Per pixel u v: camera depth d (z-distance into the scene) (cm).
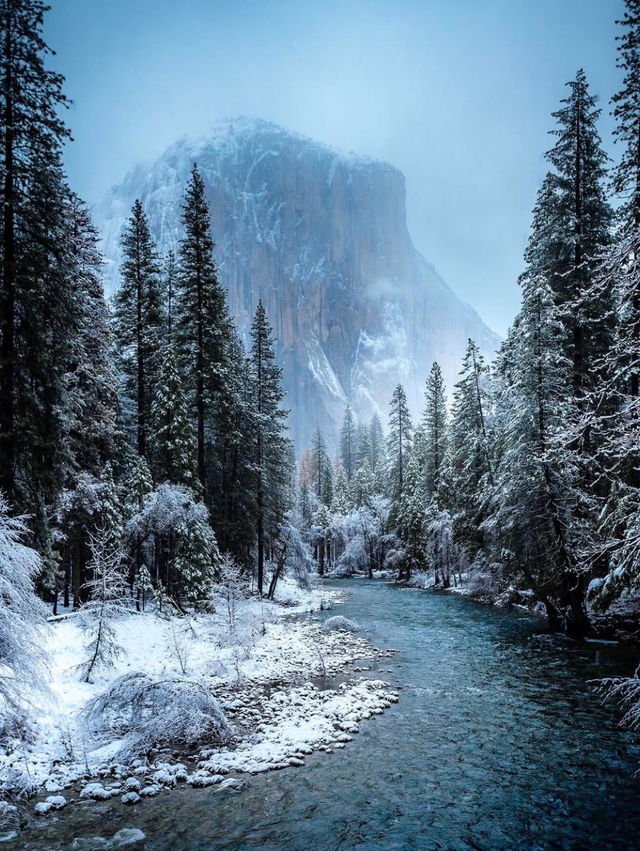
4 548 876
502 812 776
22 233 1700
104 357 2362
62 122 1659
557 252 2362
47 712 1062
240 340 3978
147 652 1667
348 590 4562
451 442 4706
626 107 1642
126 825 731
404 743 1037
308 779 879
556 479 2045
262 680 1498
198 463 2853
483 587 3400
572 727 1123
